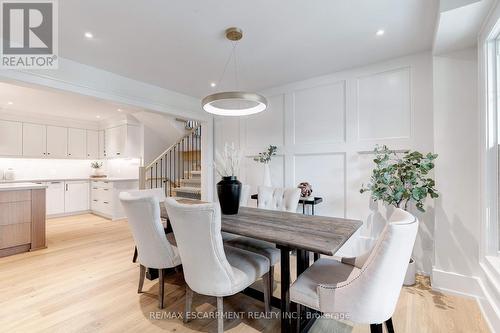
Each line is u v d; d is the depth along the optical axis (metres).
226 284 1.53
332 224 1.85
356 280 1.24
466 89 2.12
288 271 1.55
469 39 1.98
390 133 2.71
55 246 3.47
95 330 1.69
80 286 2.31
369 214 2.83
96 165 6.35
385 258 1.19
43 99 4.18
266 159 3.50
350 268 1.66
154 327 1.73
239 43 2.38
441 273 2.20
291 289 1.46
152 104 3.47
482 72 1.89
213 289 1.54
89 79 2.83
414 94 2.57
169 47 2.45
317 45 2.43
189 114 3.98
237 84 3.50
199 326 1.75
